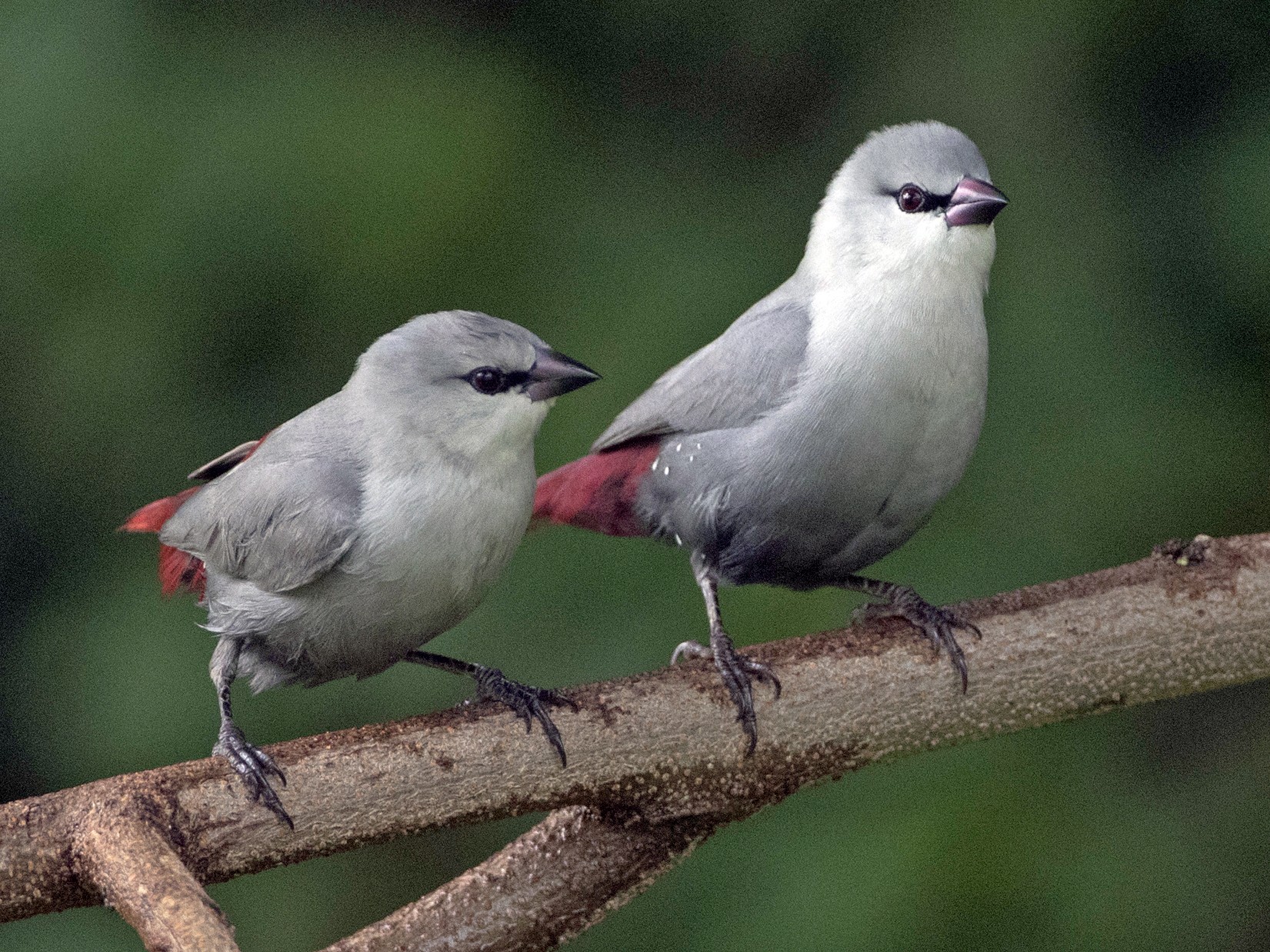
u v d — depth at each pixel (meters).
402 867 11.34
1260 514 10.44
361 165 10.73
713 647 8.69
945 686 7.35
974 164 8.39
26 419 11.11
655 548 10.59
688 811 7.07
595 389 10.62
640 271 10.98
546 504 9.27
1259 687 10.95
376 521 7.62
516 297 10.94
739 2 11.81
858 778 10.16
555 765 6.86
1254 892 10.02
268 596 7.86
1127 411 10.59
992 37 11.23
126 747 10.48
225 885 11.06
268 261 10.74
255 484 7.87
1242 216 10.83
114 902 5.86
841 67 11.73
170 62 10.86
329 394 11.05
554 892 6.96
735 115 11.71
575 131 11.43
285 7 11.12
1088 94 11.16
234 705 10.51
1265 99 11.12
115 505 11.13
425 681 10.56
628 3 11.81
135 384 10.95
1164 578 7.56
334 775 6.56
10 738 11.24
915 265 8.28
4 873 6.03
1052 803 10.04
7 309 10.82
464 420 7.63
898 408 8.33
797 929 9.70
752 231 11.10
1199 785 10.54
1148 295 10.84
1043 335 10.75
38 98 10.74
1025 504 10.47
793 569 9.09
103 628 10.78
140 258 10.62
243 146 10.69
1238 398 10.63
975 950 9.67
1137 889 9.87
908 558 10.41
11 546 11.34
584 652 10.41
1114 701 7.50
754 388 8.59
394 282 10.86
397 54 11.18
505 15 11.59
